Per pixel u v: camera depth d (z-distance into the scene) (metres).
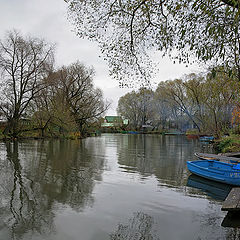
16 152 17.97
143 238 4.93
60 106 32.75
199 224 5.57
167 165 13.43
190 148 23.94
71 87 38.06
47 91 29.02
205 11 4.52
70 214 6.06
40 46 26.94
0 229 5.26
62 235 5.01
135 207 6.61
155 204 6.86
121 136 50.28
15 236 4.96
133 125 73.31
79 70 37.62
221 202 7.11
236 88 6.98
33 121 31.64
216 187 8.74
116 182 9.34
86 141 32.06
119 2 6.21
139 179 9.89
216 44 4.81
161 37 6.32
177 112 57.03
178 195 7.73
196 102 39.72
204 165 11.36
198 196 7.66
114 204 6.82
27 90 26.92
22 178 9.79
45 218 5.82
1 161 13.93
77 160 14.78
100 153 18.59
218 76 9.41
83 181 9.41
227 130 27.36
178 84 47.41
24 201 7.00
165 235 5.06
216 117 29.70
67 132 34.84
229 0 4.00
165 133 57.06
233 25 3.99
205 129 37.88
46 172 11.04
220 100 25.09
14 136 28.33
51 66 28.05
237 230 5.30
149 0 5.79
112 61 7.26
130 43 7.02
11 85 26.70
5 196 7.44
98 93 42.38
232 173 8.80
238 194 6.49
